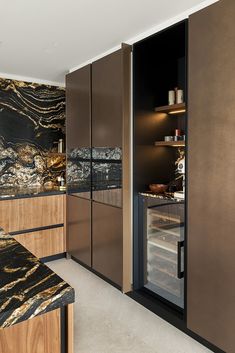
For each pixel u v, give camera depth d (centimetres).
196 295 207
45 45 290
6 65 352
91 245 325
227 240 185
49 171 433
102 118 299
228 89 180
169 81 288
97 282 309
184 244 219
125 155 272
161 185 269
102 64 295
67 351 89
